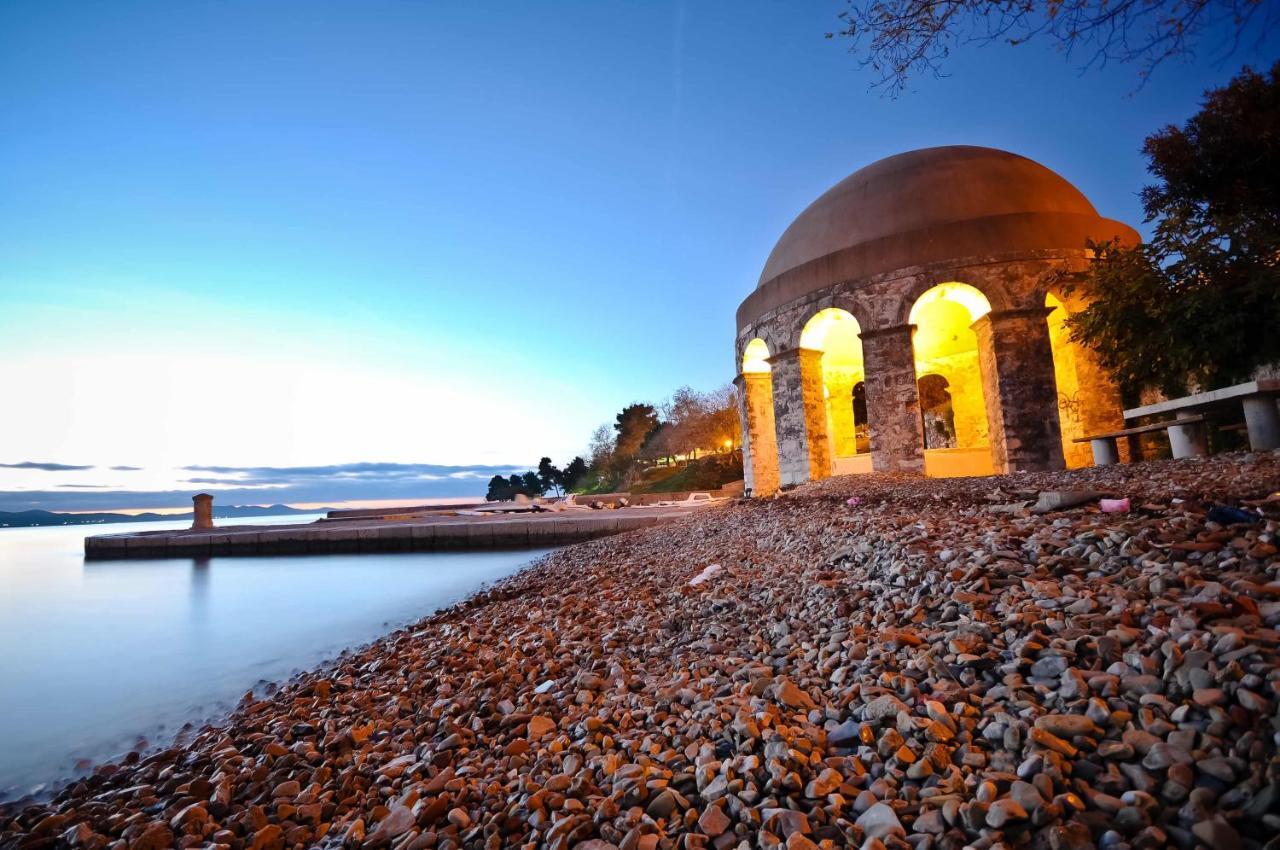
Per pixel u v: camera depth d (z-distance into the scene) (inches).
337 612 506.6
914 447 682.2
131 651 407.2
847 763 119.0
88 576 842.8
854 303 720.3
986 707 126.0
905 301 692.7
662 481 2628.0
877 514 378.3
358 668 291.9
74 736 251.6
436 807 132.0
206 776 178.2
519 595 419.2
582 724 163.0
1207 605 131.7
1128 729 106.3
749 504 679.1
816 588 238.5
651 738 147.3
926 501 418.3
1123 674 120.2
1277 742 90.2
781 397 793.6
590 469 3973.9
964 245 673.0
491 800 134.3
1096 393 658.8
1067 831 85.8
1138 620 140.0
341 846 128.4
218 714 265.6
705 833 107.0
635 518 916.0
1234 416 502.3
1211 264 458.9
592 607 324.2
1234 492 245.0
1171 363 489.7
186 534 1085.1
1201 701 103.9
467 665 252.2
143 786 173.9
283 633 435.2
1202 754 94.6
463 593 544.7
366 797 148.9
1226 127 521.0
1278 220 501.0
